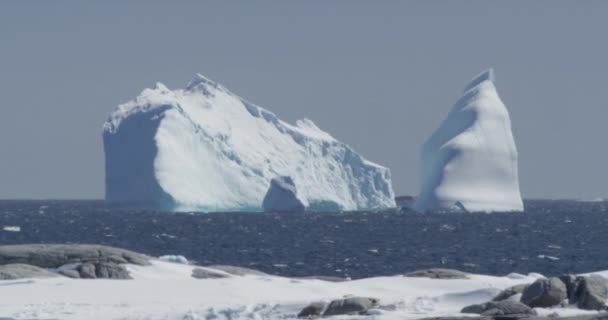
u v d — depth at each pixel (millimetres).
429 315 81625
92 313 86312
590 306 83812
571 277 86875
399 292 103688
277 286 105562
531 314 79688
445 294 91875
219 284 104688
